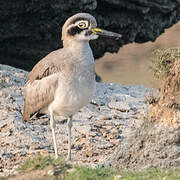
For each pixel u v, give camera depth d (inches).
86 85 424.2
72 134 569.9
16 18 881.5
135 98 706.8
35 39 912.3
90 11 905.5
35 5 866.1
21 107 626.5
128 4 922.1
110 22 941.8
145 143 435.2
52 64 431.5
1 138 543.5
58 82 426.0
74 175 391.2
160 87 447.2
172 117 430.3
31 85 457.1
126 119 628.4
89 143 548.7
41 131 571.2
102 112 647.1
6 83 689.6
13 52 920.3
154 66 450.6
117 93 724.7
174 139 424.2
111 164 446.6
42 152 513.7
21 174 409.7
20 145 528.4
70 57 424.8
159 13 956.6
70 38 430.0
